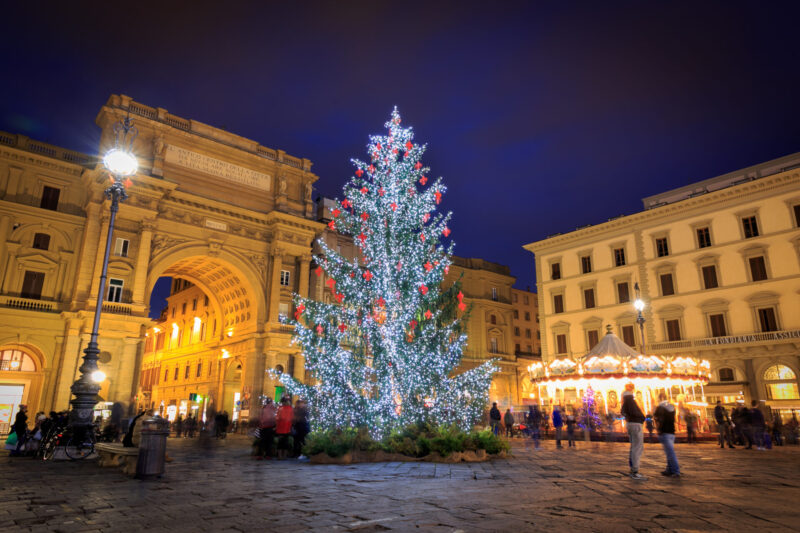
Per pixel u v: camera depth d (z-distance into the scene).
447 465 13.70
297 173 44.94
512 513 6.94
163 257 36.44
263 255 41.91
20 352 31.92
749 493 8.48
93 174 33.78
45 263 33.09
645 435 25.03
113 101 36.38
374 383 18.11
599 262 47.94
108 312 32.28
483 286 59.00
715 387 37.53
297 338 21.41
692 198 42.22
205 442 20.59
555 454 17.42
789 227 37.53
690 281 41.84
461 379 18.09
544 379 29.69
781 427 27.45
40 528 6.28
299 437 16.84
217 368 46.22
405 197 19.23
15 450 16.27
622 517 6.60
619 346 27.67
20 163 33.59
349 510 7.29
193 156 39.53
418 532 5.91
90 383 15.59
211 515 7.02
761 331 37.56
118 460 13.39
